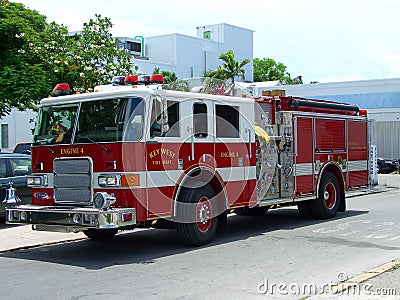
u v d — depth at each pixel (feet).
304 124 39.14
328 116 41.52
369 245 30.55
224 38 180.04
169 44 158.20
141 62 136.26
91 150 27.91
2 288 22.59
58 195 28.99
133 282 23.11
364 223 38.99
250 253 28.84
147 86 29.37
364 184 45.85
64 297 21.07
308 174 39.40
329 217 41.65
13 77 50.03
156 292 21.42
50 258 28.76
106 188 27.30
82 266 26.58
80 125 28.78
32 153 30.35
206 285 22.35
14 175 38.55
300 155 38.65
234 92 34.42
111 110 27.96
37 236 35.12
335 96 115.34
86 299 20.71
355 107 45.80
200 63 166.09
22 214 28.73
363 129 45.85
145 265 26.43
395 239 32.40
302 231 35.99
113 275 24.47
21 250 31.37
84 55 57.88
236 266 25.79
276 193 36.86
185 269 25.36
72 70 55.11
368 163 46.55
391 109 110.73
